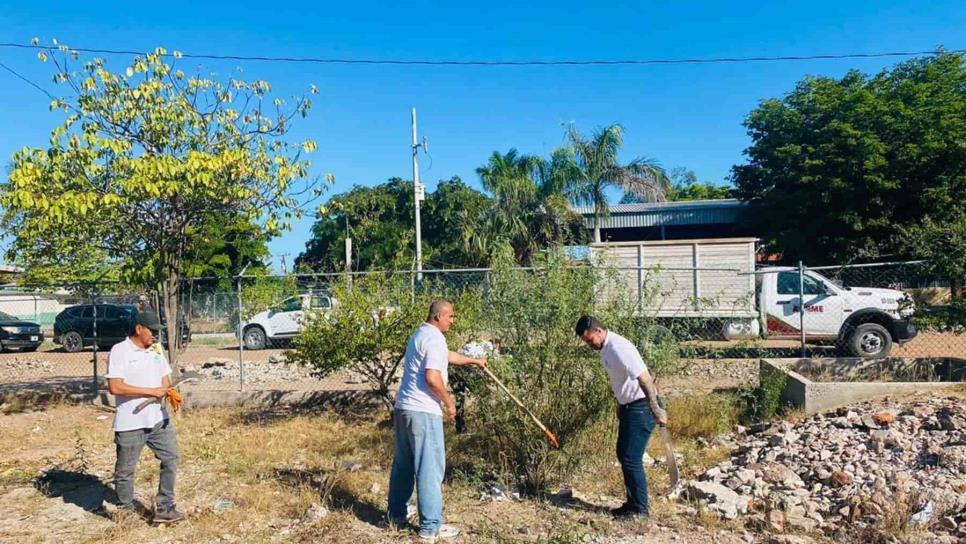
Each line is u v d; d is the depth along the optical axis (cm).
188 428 935
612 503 618
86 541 544
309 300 954
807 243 2703
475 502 621
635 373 554
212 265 1923
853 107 2647
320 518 577
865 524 544
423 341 538
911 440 695
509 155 2927
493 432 673
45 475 717
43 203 835
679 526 556
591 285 680
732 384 1069
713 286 1666
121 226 943
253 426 952
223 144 970
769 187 2906
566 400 657
